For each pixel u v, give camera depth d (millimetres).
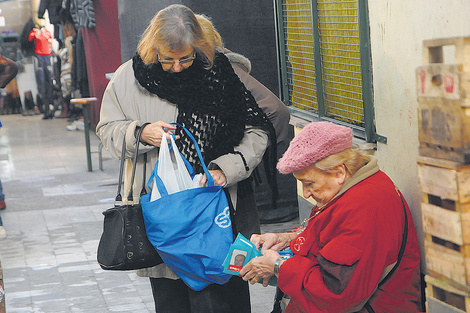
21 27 17500
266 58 6395
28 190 8883
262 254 2914
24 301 4812
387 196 2600
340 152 2633
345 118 3883
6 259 5875
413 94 2842
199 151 3037
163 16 2990
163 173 3041
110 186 8945
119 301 4750
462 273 2270
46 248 6180
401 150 3023
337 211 2605
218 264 3010
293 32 4648
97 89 12398
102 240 3111
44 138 13547
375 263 2549
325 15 3967
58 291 5008
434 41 2252
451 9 2471
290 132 6441
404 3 2830
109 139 3199
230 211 3197
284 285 2688
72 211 7629
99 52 12219
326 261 2574
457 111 2156
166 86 3084
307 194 2730
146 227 3014
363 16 3266
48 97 16406
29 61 17516
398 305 2686
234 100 3125
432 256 2412
